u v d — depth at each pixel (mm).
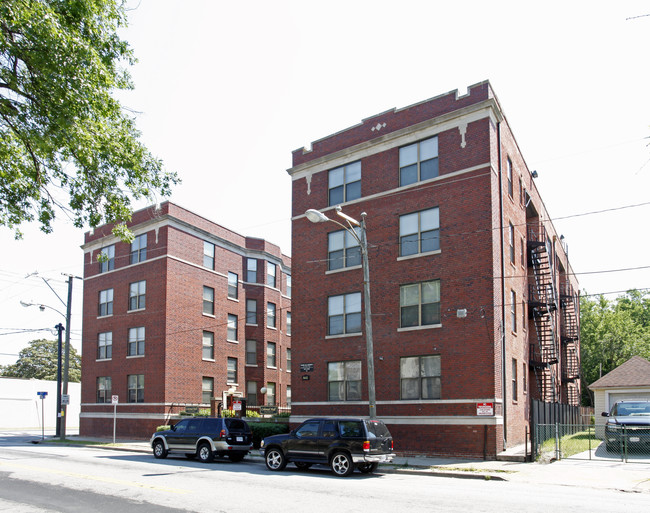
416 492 13211
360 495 12734
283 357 44438
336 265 26609
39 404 55625
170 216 35562
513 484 15141
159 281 35125
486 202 22562
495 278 22188
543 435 21781
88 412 37906
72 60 11531
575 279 51219
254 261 42781
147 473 16875
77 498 12461
